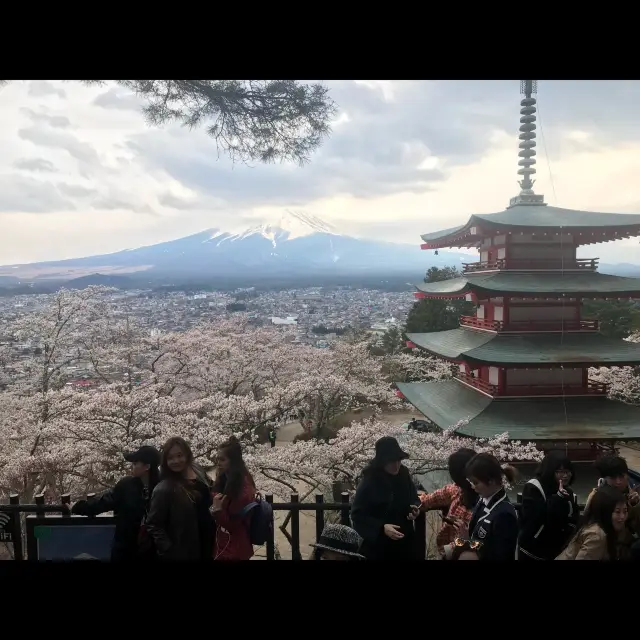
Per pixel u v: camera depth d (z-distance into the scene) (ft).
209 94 20.74
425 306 110.52
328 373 68.23
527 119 59.52
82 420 40.22
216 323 90.79
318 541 15.58
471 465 13.57
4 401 49.08
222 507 15.88
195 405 43.39
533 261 54.13
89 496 15.96
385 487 14.65
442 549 15.93
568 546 14.58
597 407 51.03
